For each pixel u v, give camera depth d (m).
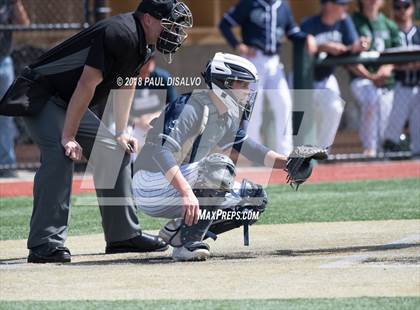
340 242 18.89
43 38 35.88
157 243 18.42
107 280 15.30
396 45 36.22
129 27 16.55
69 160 17.25
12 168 32.03
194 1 42.94
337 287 14.33
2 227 22.41
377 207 24.28
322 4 34.34
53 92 17.41
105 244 19.66
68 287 14.80
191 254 16.91
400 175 32.28
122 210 18.16
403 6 36.22
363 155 35.19
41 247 17.22
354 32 34.81
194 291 14.31
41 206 17.22
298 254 17.52
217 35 40.84
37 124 17.31
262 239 19.59
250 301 13.51
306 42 33.16
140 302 13.59
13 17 31.70
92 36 16.84
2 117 31.55
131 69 17.03
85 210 25.09
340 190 28.44
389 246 18.11
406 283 14.47
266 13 32.59
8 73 30.84
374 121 35.22
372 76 34.81
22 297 14.10
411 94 35.78
